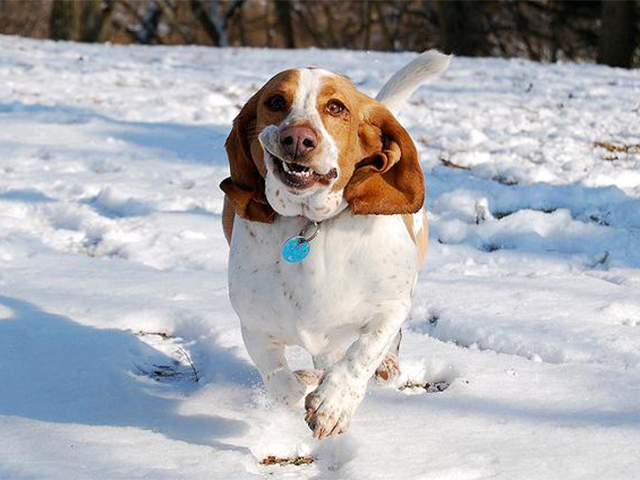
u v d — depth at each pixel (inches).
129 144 542.0
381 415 235.5
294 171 201.2
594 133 589.6
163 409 239.9
